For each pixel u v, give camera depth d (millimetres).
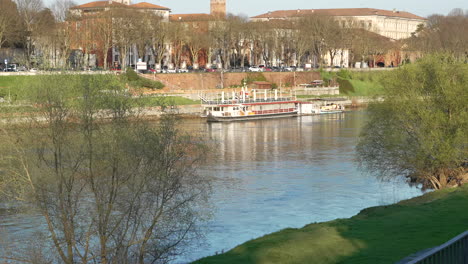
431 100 68375
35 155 50031
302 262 39219
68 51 172375
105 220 47250
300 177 83000
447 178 69750
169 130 52188
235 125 153500
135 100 55125
